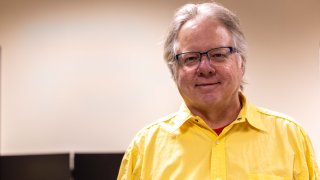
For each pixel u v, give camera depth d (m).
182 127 1.12
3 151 2.76
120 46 2.74
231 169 1.02
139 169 1.15
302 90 2.67
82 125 2.73
